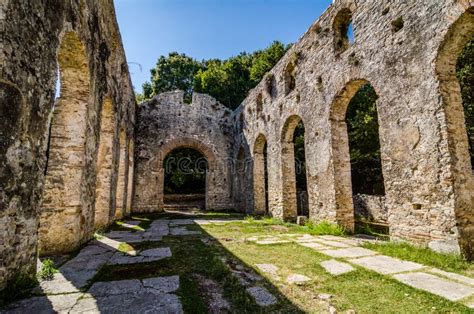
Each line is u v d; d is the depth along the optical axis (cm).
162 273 372
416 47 555
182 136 1650
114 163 886
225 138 1750
